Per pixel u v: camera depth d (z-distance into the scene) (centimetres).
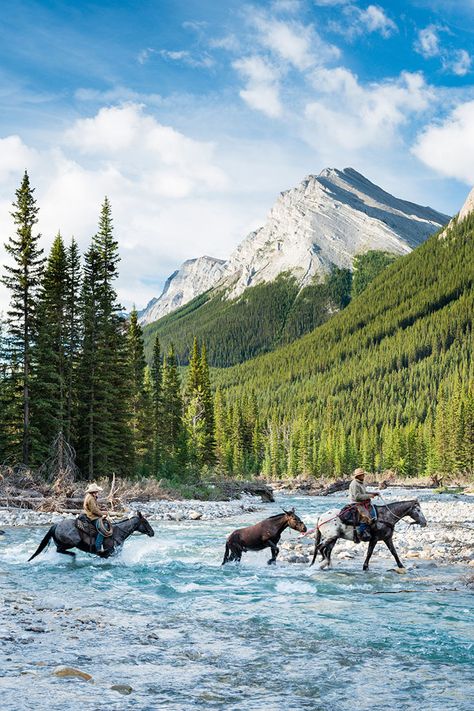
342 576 1491
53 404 4422
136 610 1052
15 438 4212
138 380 6034
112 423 4694
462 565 1678
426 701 619
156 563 1633
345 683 675
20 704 545
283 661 757
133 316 6091
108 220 5228
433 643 860
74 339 4741
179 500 4194
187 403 8775
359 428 18275
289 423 18412
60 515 2797
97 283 5134
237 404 12212
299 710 583
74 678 638
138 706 568
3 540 2009
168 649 792
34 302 4175
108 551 1670
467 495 6481
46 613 968
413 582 1403
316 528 1662
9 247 4144
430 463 12306
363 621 997
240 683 665
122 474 4988
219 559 1762
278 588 1304
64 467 3828
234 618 1006
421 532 2483
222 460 10369
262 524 1675
